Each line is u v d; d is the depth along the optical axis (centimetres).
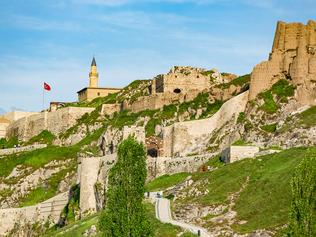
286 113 14200
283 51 15262
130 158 8856
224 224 9800
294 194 7019
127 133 15300
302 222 6919
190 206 10788
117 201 8669
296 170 7088
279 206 9719
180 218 10556
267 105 14550
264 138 13462
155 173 14250
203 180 11831
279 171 10912
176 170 14012
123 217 8562
